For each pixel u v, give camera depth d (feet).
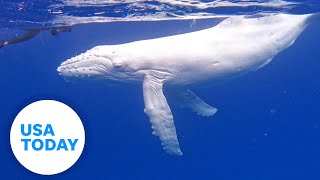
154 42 41.57
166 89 44.45
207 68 42.34
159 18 53.62
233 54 43.21
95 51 40.73
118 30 64.85
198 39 42.24
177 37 42.50
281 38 47.32
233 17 46.75
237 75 45.80
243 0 45.78
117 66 39.99
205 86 46.14
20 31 55.11
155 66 40.70
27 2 42.80
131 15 52.08
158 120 38.70
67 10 47.44
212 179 82.64
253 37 44.98
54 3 43.91
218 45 42.45
